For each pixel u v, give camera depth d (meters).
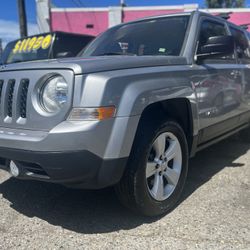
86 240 2.98
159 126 3.24
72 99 2.82
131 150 3.06
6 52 9.91
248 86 5.20
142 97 3.03
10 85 3.17
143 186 3.14
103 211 3.51
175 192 3.56
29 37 9.45
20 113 3.09
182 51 3.90
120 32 4.68
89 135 2.76
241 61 5.15
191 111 3.71
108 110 2.83
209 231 3.10
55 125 2.86
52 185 4.17
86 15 21.67
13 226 3.21
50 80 2.95
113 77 2.91
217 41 3.81
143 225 3.22
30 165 2.96
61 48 8.70
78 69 2.84
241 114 5.11
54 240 2.98
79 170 2.80
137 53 4.19
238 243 2.90
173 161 3.59
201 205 3.62
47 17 22.08
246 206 3.59
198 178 4.40
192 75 3.72
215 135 4.46
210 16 4.54
